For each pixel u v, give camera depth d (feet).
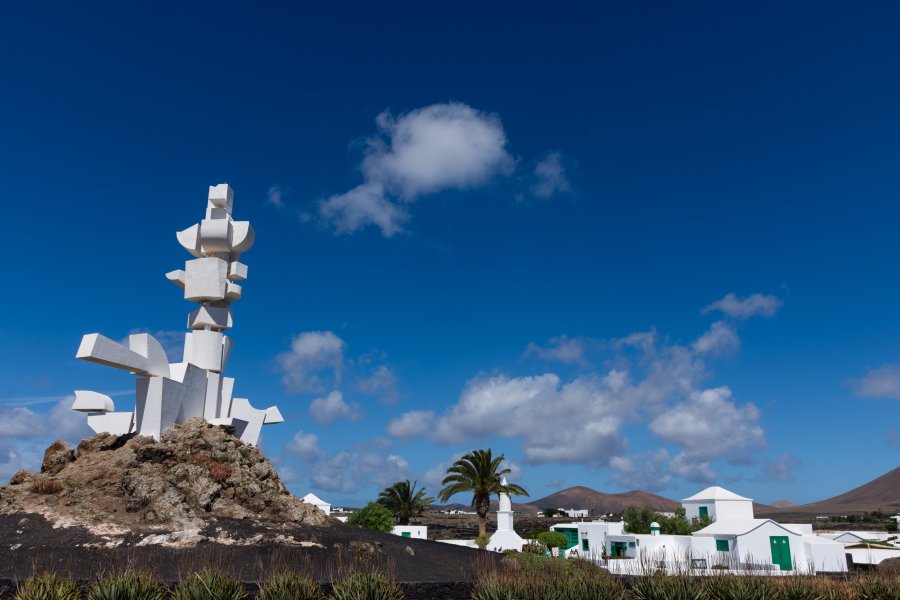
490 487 193.26
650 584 68.69
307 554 81.25
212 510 97.25
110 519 86.69
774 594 66.54
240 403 132.98
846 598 67.10
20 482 99.35
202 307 128.57
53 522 83.56
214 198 134.82
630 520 241.76
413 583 71.10
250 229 135.33
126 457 101.50
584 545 201.87
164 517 88.79
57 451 111.14
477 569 82.02
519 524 313.53
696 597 66.59
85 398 118.73
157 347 113.50
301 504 110.73
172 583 62.03
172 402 114.11
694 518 233.76
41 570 67.97
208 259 128.47
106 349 102.27
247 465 111.96
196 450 108.78
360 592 60.34
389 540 97.86
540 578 70.54
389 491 240.94
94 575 66.80
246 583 62.75
